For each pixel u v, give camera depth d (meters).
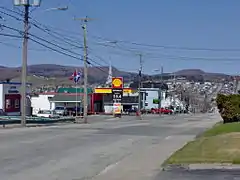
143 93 114.69
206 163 13.28
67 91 97.38
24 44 37.53
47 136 25.75
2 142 21.61
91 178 12.02
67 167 13.98
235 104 34.41
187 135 28.61
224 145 16.50
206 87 171.25
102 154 17.58
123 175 12.45
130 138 25.73
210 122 49.53
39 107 92.19
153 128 36.69
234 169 12.52
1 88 66.06
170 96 142.88
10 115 63.53
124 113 95.00
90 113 91.69
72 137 25.47
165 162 14.28
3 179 11.61
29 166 13.97
